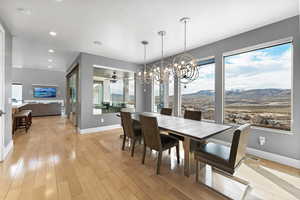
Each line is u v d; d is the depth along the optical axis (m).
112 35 2.95
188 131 1.89
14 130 3.94
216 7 2.03
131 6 2.01
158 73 3.08
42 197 1.53
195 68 2.47
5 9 2.07
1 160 2.33
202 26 2.57
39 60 5.13
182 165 2.32
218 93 3.24
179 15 2.23
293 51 2.24
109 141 3.48
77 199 1.51
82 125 4.12
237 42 2.89
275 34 2.41
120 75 5.16
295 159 2.21
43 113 7.34
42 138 3.63
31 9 2.08
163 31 2.76
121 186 1.75
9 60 2.79
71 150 2.88
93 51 4.01
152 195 1.60
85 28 2.66
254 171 2.09
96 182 1.82
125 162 2.39
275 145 2.41
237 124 3.01
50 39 3.17
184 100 4.15
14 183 1.76
